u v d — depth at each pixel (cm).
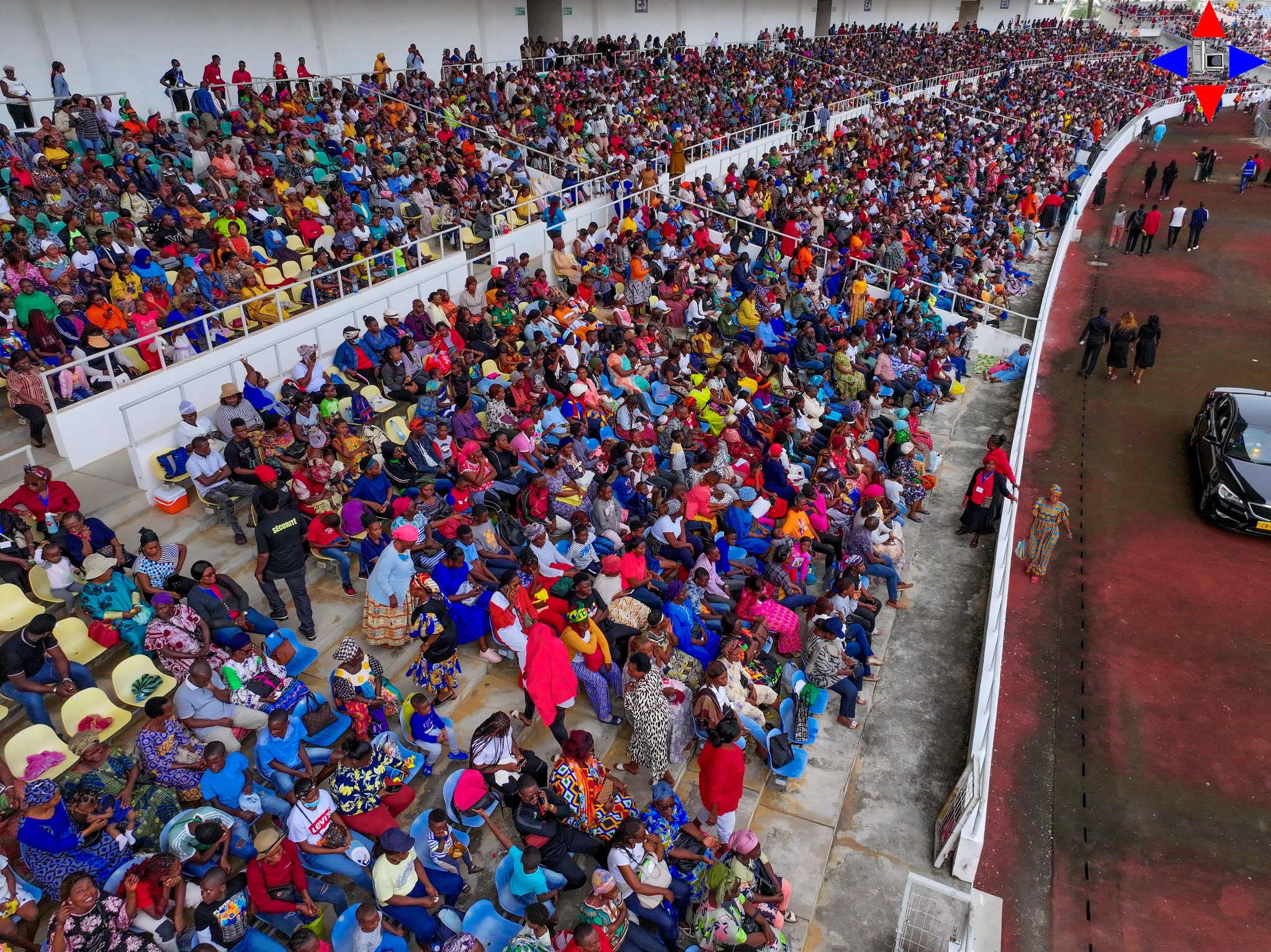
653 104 2925
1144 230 2892
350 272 1420
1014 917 783
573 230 1902
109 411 1016
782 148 3022
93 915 535
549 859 642
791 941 667
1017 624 1177
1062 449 1655
